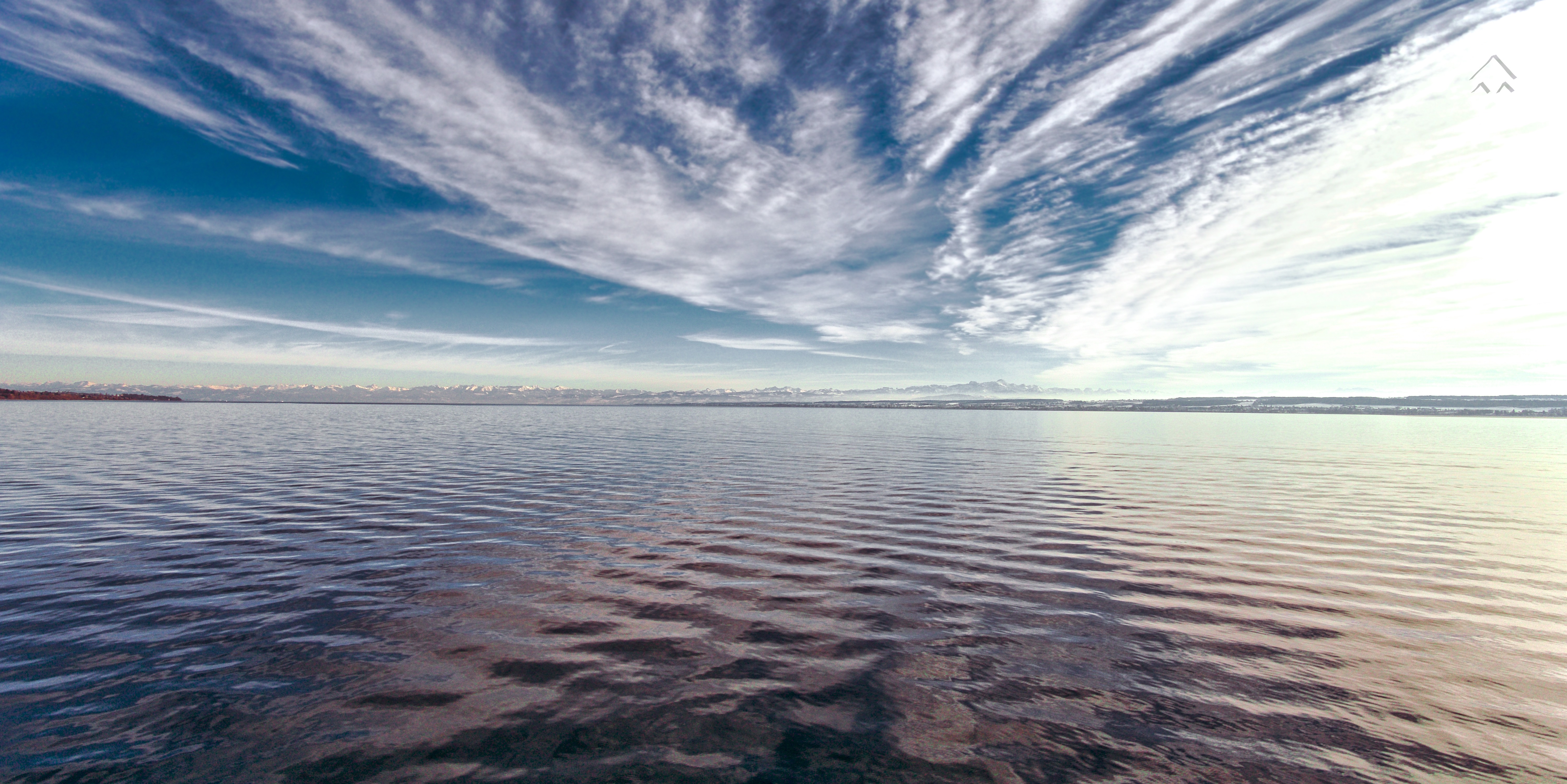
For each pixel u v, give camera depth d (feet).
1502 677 23.82
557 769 17.72
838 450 135.64
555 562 40.19
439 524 51.96
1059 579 36.99
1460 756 18.45
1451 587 35.45
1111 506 62.80
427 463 101.30
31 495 64.08
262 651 25.70
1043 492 72.38
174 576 36.37
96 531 48.06
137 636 27.20
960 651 26.22
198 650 25.77
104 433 168.14
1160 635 28.14
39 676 23.12
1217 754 18.61
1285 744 19.13
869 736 19.57
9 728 19.48
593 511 58.54
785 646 26.73
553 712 20.94
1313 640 27.58
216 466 91.97
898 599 33.19
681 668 24.44
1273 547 45.34
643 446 144.36
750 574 37.88
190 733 19.38
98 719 20.08
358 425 248.52
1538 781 17.22
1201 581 36.68
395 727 19.93
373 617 29.78
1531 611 31.50
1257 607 32.01
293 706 21.12
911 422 346.54
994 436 198.90
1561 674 24.11
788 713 20.97
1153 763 18.07
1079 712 21.09
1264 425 313.32
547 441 159.74
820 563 40.40
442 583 35.37
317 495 66.39
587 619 29.71
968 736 19.61
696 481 81.56
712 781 17.12
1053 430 241.14
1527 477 88.94
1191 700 21.94
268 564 39.22
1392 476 88.84
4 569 37.32
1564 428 299.38
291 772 17.40
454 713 20.79
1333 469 100.17
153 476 79.87
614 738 19.34
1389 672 24.26
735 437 184.75
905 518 55.62
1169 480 83.35
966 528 51.55
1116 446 151.02
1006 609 31.68
